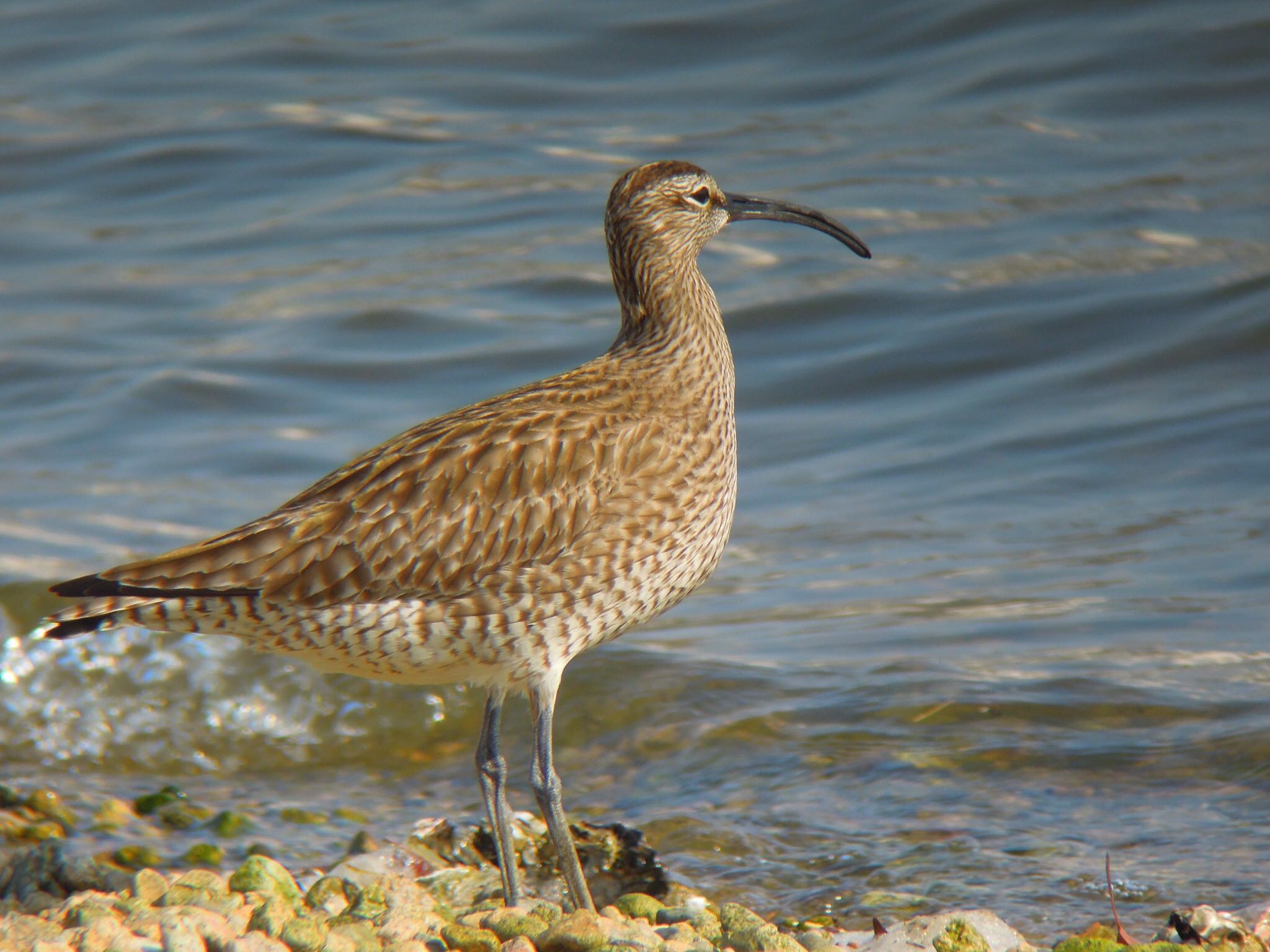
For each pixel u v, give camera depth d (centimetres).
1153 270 1936
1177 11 2523
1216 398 1684
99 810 1022
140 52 2938
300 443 1748
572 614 845
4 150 2566
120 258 2228
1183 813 918
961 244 2058
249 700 1179
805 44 2683
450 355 1931
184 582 793
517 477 830
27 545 1488
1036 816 927
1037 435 1658
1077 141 2294
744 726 1087
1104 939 730
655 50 2753
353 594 813
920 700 1093
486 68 2748
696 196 970
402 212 2311
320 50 2877
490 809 855
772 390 1823
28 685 1168
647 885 884
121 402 1845
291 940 681
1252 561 1328
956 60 2545
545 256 2150
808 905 845
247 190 2425
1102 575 1335
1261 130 2269
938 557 1416
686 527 871
